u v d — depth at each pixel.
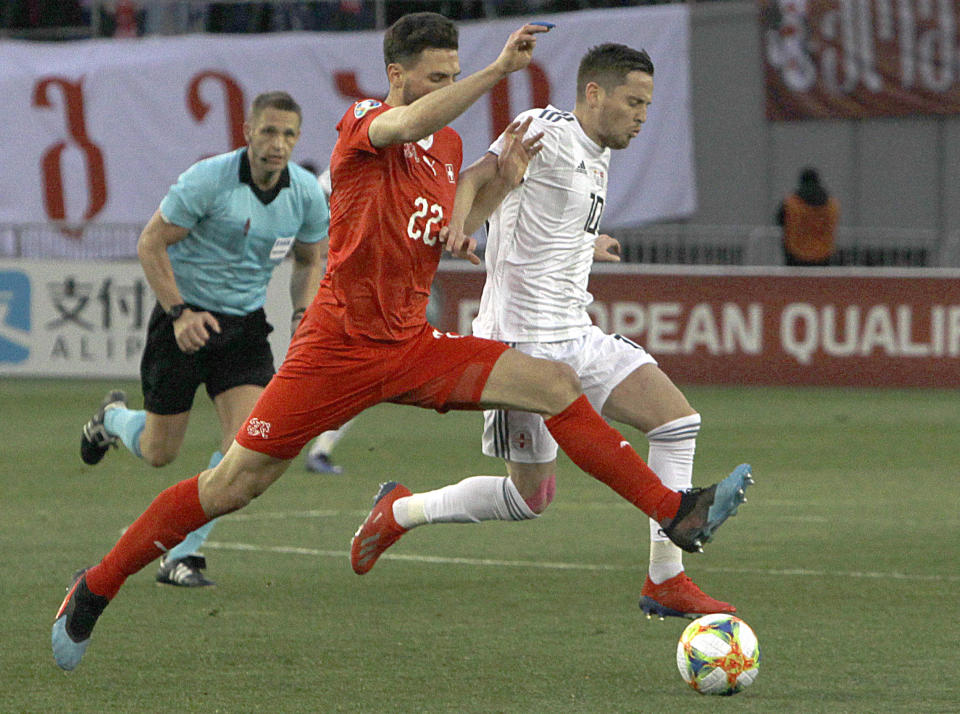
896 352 63.81
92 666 18.83
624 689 17.67
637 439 49.66
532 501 21.41
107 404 26.67
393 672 18.52
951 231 73.31
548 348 21.00
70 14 74.94
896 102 71.88
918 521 31.86
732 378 64.25
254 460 17.86
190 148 70.50
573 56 70.25
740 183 73.12
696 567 26.27
